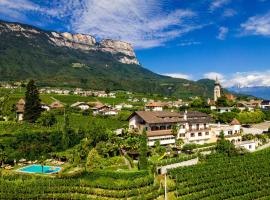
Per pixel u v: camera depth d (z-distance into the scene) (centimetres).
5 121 12650
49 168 9531
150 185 8019
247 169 9469
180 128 12419
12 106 16012
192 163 10162
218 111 19938
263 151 12244
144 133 9519
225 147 11381
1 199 7106
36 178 8275
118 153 10212
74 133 12025
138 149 9944
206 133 13262
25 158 10350
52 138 11381
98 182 7856
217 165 9662
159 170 9269
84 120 15238
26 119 13962
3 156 9794
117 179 8062
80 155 9919
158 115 12362
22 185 7669
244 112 18588
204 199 7344
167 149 11019
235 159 10569
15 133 11412
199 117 13862
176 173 8844
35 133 11306
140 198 7019
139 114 12056
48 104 19700
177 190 7756
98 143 10444
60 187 7556
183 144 11888
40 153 10681
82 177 8212
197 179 8425
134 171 8306
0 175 8412
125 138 10944
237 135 13950
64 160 10456
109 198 7262
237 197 7594
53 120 13850
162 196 7575
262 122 19100
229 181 8506
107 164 9150
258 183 8538
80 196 7100
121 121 15688
